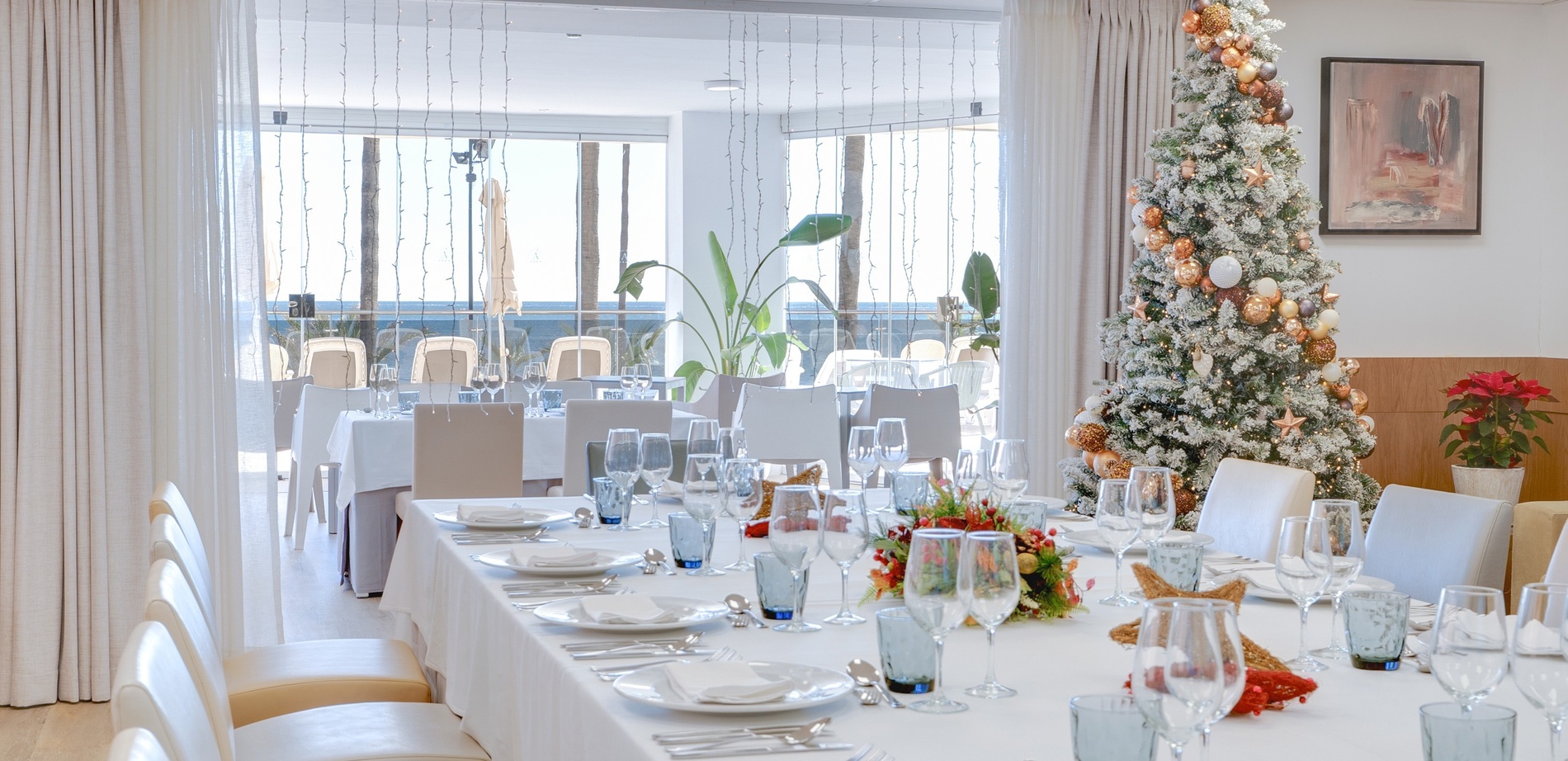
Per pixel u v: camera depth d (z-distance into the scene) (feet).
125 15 14.97
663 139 34.09
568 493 17.39
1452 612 4.49
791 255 33.22
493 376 20.04
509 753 6.84
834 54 25.23
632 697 5.01
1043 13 18.49
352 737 7.73
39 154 14.61
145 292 15.21
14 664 14.56
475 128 33.14
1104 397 17.01
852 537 6.29
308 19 20.11
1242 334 16.01
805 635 6.34
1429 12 19.86
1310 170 19.66
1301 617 5.85
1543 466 20.17
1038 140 18.56
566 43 24.20
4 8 14.49
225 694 6.12
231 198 15.83
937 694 5.13
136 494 15.17
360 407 22.56
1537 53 20.18
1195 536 8.93
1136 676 3.66
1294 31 19.52
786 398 20.42
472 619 7.83
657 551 8.18
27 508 14.58
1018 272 18.62
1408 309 20.06
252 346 16.08
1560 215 19.98
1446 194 19.95
